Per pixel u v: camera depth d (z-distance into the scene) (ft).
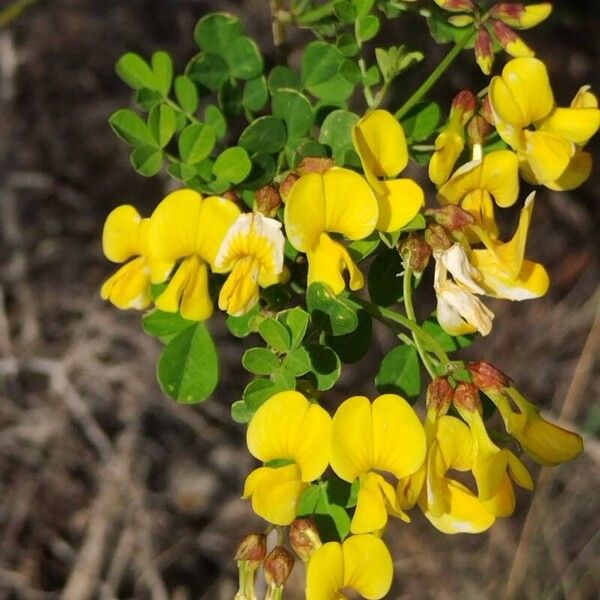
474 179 0.62
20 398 1.38
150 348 1.38
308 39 1.18
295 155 0.61
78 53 1.47
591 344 1.36
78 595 1.29
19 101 1.45
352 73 0.65
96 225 1.46
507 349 1.49
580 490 1.39
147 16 1.47
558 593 1.37
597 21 1.47
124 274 0.63
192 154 0.62
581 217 1.54
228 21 0.66
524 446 0.60
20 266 1.42
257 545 0.61
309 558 0.59
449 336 0.63
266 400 0.59
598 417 1.38
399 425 0.58
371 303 0.61
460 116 0.62
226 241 0.59
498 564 1.39
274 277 0.59
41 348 1.40
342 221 0.59
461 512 0.59
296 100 0.63
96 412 1.39
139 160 0.63
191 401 0.62
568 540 1.38
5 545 1.35
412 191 0.59
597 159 1.55
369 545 0.58
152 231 0.61
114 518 1.34
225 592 1.36
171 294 0.61
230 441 1.40
